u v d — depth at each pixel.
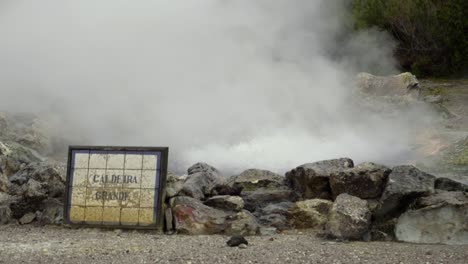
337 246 4.60
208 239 4.98
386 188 5.33
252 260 3.99
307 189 6.35
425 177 5.47
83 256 4.15
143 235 5.28
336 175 5.93
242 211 5.58
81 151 5.79
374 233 5.07
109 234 5.32
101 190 5.64
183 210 5.50
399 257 4.11
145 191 5.58
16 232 5.39
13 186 6.91
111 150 5.75
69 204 5.66
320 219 5.70
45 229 5.60
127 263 3.90
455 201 5.01
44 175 6.34
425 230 4.96
